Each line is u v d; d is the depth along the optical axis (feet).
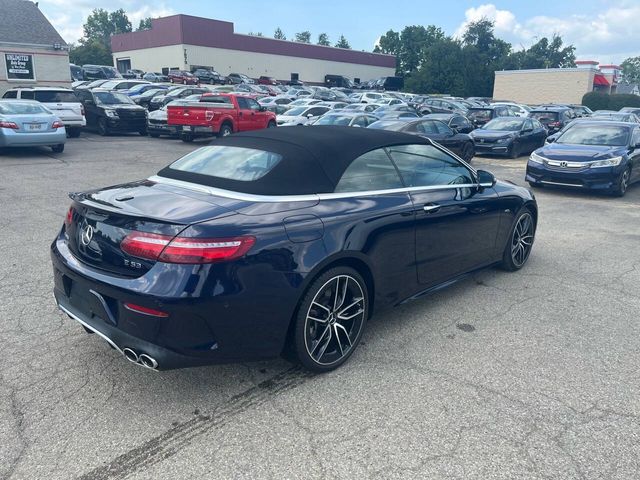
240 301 9.67
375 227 11.94
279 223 10.32
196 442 9.20
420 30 300.81
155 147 56.44
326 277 10.97
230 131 61.11
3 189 31.19
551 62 275.80
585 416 10.18
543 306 15.62
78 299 10.69
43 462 8.62
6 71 75.92
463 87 207.21
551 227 25.93
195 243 9.27
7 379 11.00
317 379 11.35
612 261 20.26
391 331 13.76
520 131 56.44
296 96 115.85
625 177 34.47
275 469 8.57
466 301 15.90
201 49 176.24
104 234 10.12
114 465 8.59
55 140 46.39
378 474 8.50
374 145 13.08
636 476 8.59
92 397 10.46
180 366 9.59
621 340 13.48
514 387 11.16
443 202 14.12
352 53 221.87
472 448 9.17
